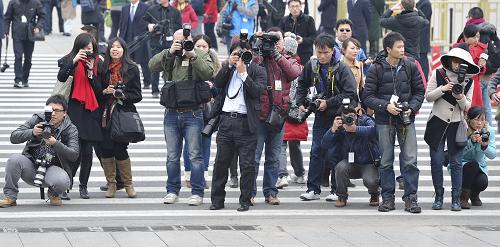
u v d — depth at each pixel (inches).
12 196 1081.4
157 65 1093.1
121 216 1039.0
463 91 1067.3
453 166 1088.8
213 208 1080.2
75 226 992.2
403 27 1525.6
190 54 1067.9
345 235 971.9
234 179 1215.6
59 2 2459.4
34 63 2062.0
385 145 1071.0
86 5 2108.8
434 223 1037.8
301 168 1237.1
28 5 1836.9
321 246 922.1
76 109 1101.1
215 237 950.4
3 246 899.4
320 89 1119.6
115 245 910.4
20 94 1793.8
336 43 1243.2
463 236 980.6
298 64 1178.6
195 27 1898.4
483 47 1306.6
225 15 1878.7
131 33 1836.9
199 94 1081.4
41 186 1076.5
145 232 968.9
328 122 1122.0
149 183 1232.2
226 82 1060.5
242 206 1072.8
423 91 1074.1
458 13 2154.3
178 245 914.1
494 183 1272.1
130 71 1111.6
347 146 1093.8
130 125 1103.6
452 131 1080.8
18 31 1833.2
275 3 1995.6
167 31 1708.9
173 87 1083.9
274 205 1111.6
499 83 1254.3
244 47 1036.5
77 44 1104.2
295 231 986.1
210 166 1327.5
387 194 1085.8
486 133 1098.1
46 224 998.4
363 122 1106.7
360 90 1173.7
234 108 1057.5
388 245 935.0
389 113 1062.4
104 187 1184.8
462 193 1117.7
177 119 1097.4
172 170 1112.2
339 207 1107.9
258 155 1091.3
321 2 1950.1
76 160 1095.0
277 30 1136.2
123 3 2069.4
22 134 1067.9
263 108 1071.6
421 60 1792.6
